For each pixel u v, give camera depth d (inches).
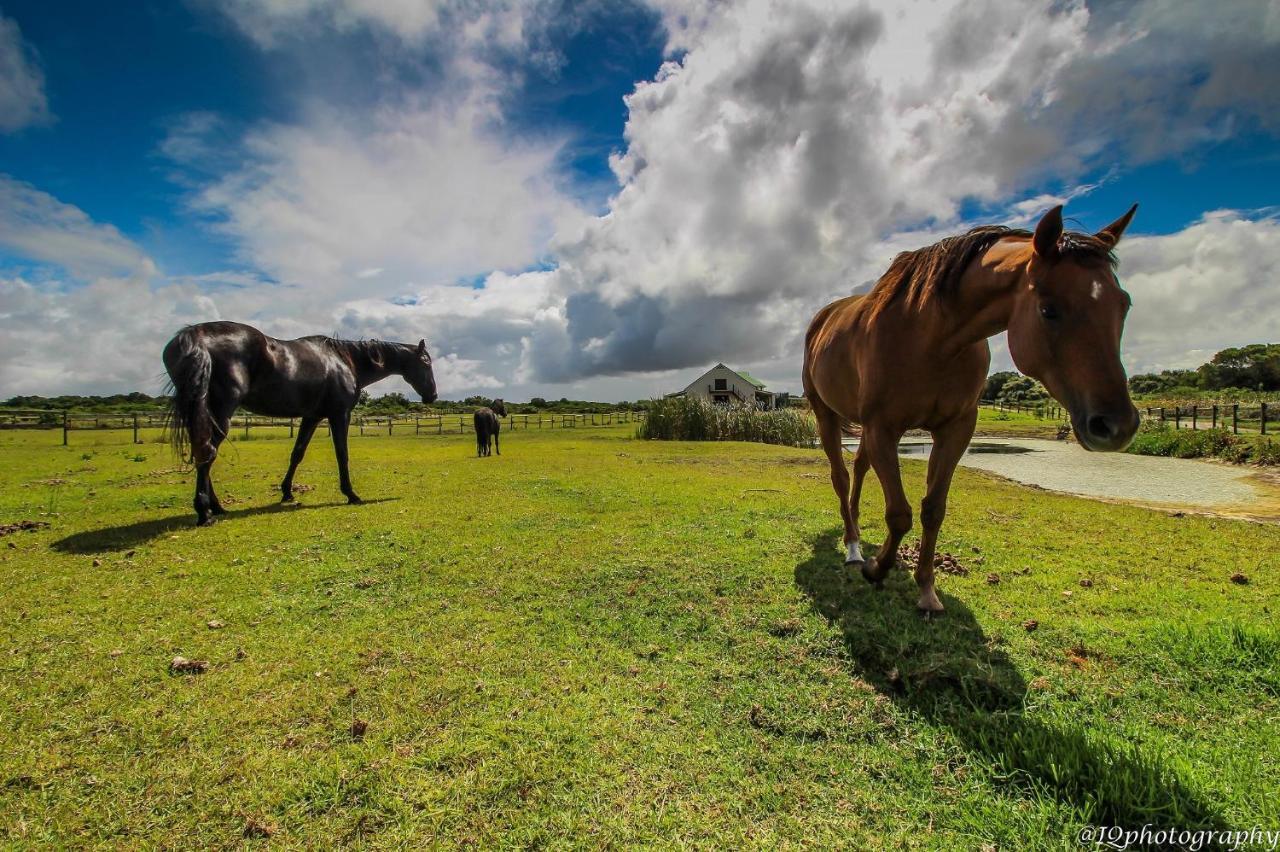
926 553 110.8
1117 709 76.9
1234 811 57.9
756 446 646.5
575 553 159.3
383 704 83.4
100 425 999.6
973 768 67.2
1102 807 59.6
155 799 64.6
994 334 91.5
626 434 1013.2
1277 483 333.7
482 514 217.2
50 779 67.9
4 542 180.4
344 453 254.7
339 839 58.6
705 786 65.7
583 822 60.4
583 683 89.0
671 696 84.7
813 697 83.0
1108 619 105.7
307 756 71.6
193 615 119.1
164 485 307.1
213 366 204.4
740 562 145.6
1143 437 586.6
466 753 71.5
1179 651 90.0
